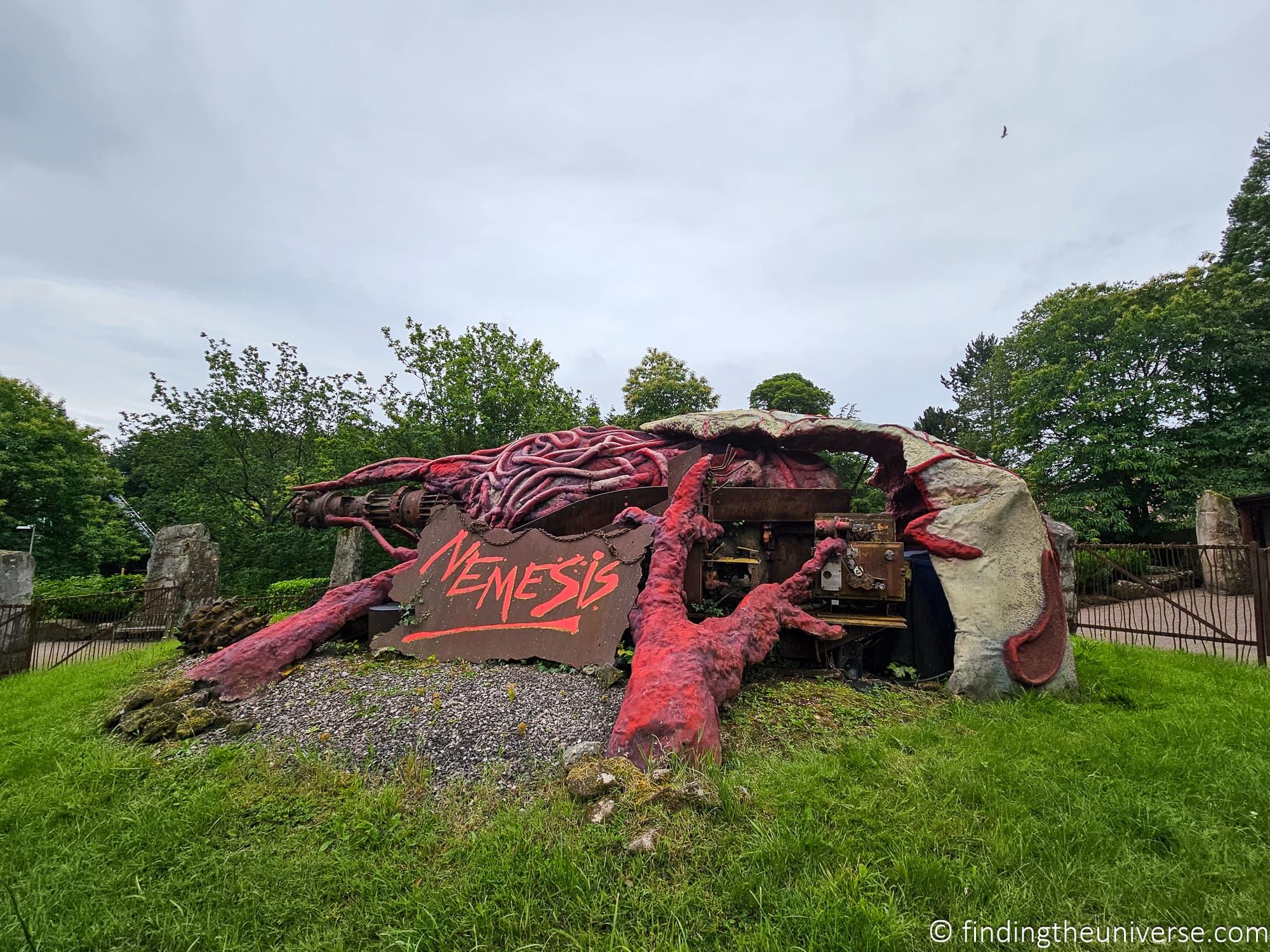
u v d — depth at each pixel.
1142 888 2.53
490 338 18.16
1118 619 11.33
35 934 2.41
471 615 5.90
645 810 2.95
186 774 3.80
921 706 4.92
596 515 6.81
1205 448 17.75
